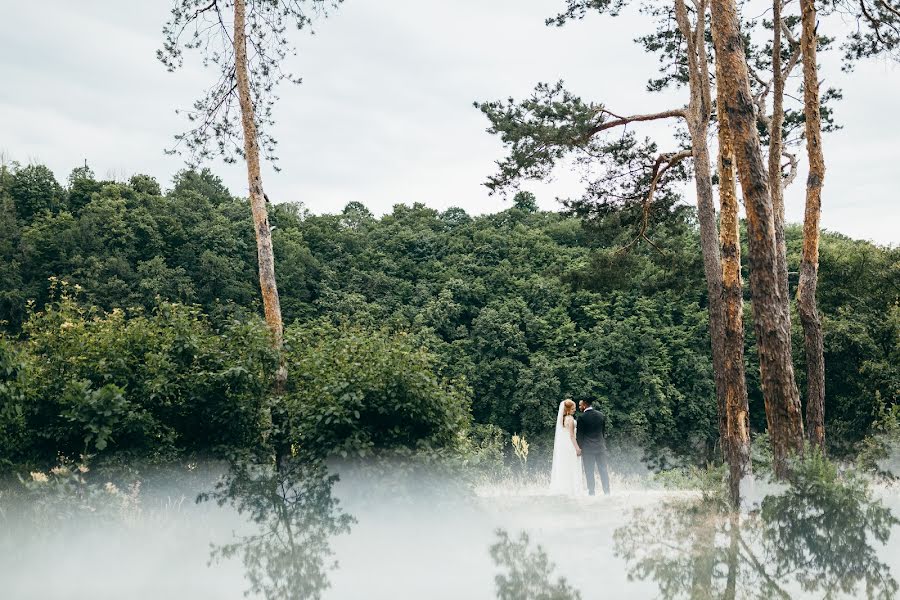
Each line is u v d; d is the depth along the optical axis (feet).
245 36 48.08
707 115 58.65
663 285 78.64
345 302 159.12
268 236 46.01
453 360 145.38
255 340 33.65
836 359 84.94
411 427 31.89
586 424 43.04
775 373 34.42
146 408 31.14
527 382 137.28
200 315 37.63
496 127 62.44
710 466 39.22
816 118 50.34
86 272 139.54
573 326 151.74
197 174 207.00
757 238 34.96
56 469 26.35
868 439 48.14
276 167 52.24
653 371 140.36
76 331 32.91
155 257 148.66
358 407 31.14
